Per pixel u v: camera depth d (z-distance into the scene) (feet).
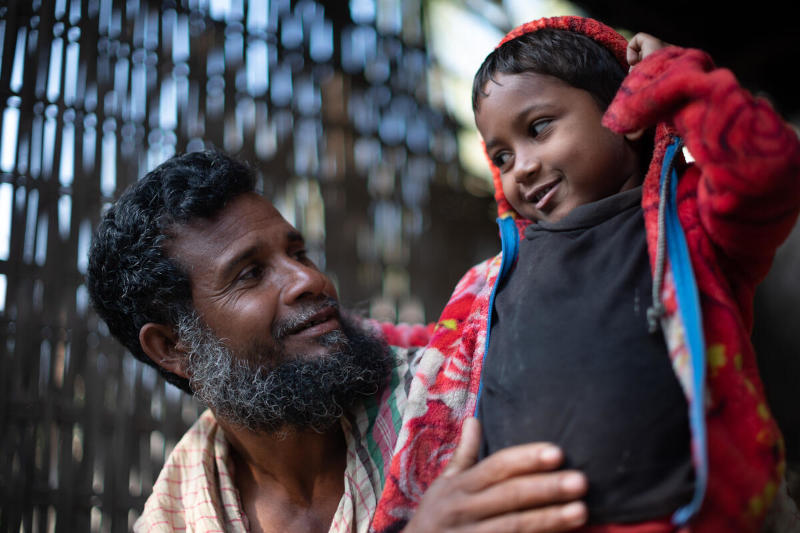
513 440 3.67
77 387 8.54
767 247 3.67
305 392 5.29
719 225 3.58
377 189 11.55
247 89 10.37
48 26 8.97
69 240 8.71
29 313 8.40
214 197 5.70
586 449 3.45
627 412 3.44
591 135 4.14
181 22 9.93
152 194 5.82
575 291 3.80
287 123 10.72
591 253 3.91
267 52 10.71
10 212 8.48
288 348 5.50
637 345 3.55
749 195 3.35
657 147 3.98
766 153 3.28
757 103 3.36
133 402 8.79
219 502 5.61
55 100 8.87
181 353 6.00
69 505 8.27
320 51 11.29
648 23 14.96
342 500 5.24
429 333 6.88
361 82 11.71
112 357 8.75
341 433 5.76
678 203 3.87
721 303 3.60
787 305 17.76
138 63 9.49
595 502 3.40
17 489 8.05
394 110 12.01
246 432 5.56
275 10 10.91
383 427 5.41
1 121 8.57
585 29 4.63
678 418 3.42
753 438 3.42
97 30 9.27
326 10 11.47
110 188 9.01
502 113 4.27
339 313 5.83
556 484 3.39
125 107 9.29
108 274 5.93
